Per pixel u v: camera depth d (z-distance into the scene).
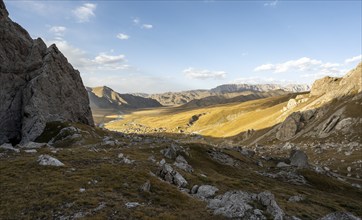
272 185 78.62
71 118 124.88
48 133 101.88
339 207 61.94
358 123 176.88
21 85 113.44
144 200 35.22
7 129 106.31
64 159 50.00
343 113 193.12
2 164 42.91
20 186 34.97
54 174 39.81
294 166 103.12
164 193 38.31
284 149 184.12
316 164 135.12
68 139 93.44
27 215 28.44
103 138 103.69
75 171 42.59
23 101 111.00
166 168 49.06
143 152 78.69
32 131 102.69
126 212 30.42
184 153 84.50
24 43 118.94
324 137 182.75
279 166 104.38
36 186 35.22
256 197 38.22
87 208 30.55
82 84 138.62
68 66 131.25
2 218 27.59
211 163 87.88
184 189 45.34
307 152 163.75
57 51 128.12
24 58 117.44
